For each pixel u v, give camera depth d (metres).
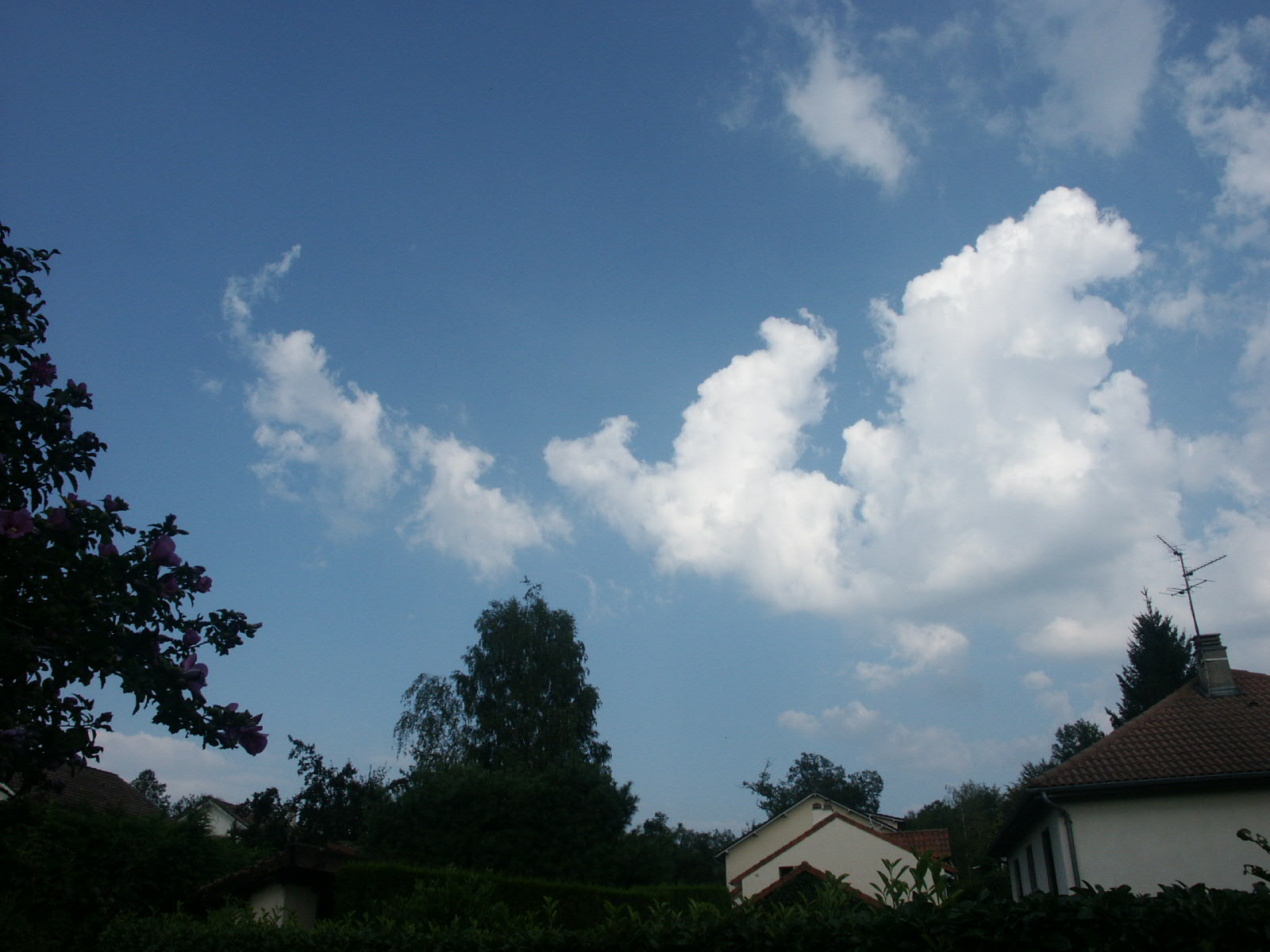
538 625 41.28
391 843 28.42
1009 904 5.96
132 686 5.05
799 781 92.62
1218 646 21.06
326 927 10.50
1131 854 17.27
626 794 30.83
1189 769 17.67
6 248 6.29
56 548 5.02
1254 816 17.16
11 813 4.58
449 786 29.28
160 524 5.71
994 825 60.47
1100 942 5.56
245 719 5.42
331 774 36.50
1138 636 44.94
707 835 76.31
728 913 7.43
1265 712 19.31
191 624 5.65
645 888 24.70
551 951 8.29
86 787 27.95
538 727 38.31
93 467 5.93
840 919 6.56
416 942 9.42
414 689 40.06
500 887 18.02
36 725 4.71
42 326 6.27
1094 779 17.86
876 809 90.50
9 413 5.70
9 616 4.84
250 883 18.05
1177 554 22.11
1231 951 5.28
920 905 6.21
